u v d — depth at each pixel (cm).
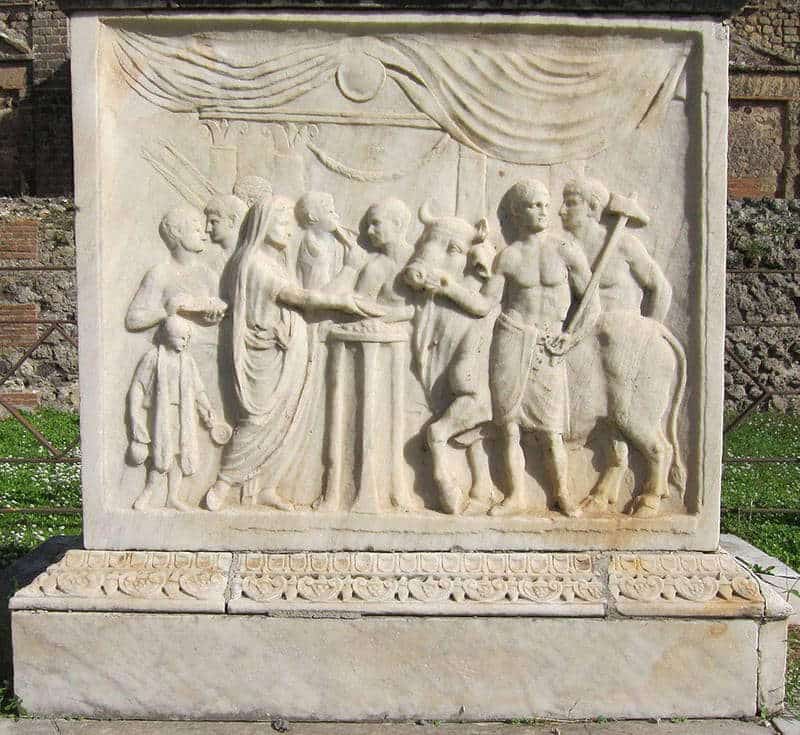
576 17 281
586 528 289
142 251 290
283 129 289
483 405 290
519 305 289
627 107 288
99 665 279
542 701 279
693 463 291
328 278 289
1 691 288
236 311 286
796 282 920
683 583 281
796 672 309
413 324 292
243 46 286
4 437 789
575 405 292
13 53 1257
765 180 1245
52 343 962
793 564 449
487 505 292
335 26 283
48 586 281
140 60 286
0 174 1278
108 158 286
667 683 279
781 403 922
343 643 278
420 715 280
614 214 288
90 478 290
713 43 283
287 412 291
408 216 289
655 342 289
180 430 291
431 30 284
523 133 288
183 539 290
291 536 289
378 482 291
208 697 279
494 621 277
